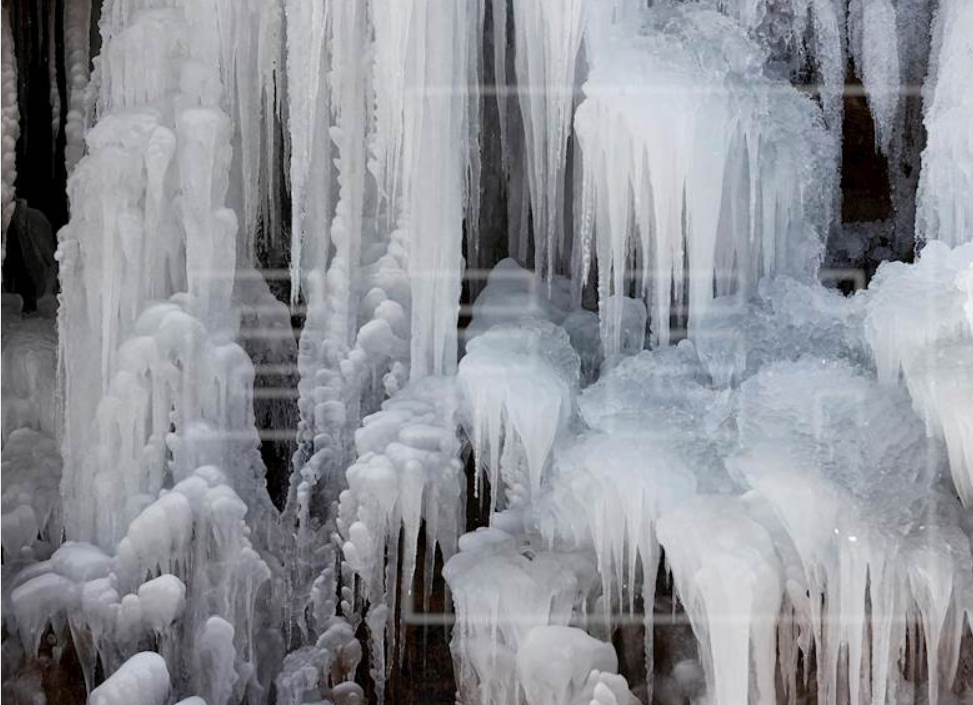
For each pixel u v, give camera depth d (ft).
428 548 15.55
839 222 16.98
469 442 16.17
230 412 16.14
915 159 16.78
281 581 16.28
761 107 16.20
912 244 16.78
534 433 15.21
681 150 15.53
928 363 14.07
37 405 16.42
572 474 14.83
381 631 15.56
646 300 17.22
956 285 14.58
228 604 15.35
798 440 14.26
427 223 16.25
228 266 16.31
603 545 14.43
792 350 15.85
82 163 15.97
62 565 14.80
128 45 16.19
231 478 16.01
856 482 13.71
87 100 16.97
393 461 15.20
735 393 15.30
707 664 13.91
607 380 15.75
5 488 15.58
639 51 15.71
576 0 15.71
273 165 17.60
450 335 16.40
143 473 15.52
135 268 15.67
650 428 14.79
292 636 16.35
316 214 16.99
